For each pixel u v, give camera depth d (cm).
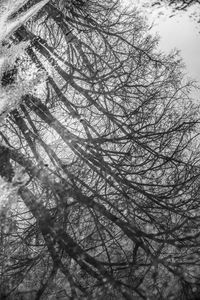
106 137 658
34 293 487
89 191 572
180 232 513
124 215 549
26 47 705
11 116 644
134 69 732
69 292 479
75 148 619
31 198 547
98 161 604
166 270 468
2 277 499
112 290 460
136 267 479
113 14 879
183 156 579
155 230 534
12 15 548
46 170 579
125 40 779
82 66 786
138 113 648
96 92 696
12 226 539
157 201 548
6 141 610
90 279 496
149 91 677
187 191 542
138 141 615
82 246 525
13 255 523
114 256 519
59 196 551
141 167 598
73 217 541
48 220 527
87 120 682
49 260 525
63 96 688
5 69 634
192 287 450
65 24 854
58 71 738
